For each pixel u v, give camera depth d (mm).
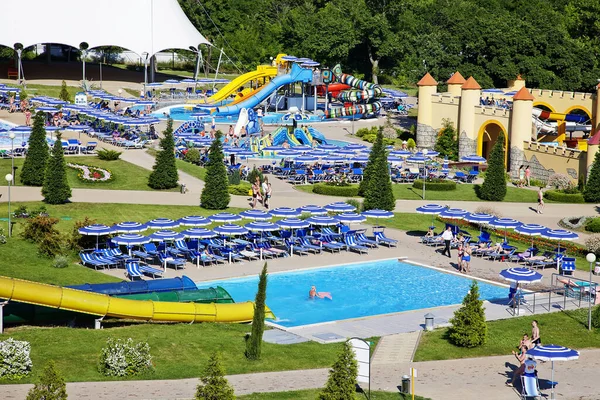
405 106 146250
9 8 138875
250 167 101812
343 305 58469
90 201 80062
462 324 49969
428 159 104750
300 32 171000
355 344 42938
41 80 142750
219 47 173750
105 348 44344
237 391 42156
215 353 37531
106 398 40531
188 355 46312
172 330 49656
